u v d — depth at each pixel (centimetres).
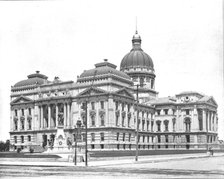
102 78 14312
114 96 14000
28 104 16375
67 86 15262
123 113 14650
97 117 14075
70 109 14912
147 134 17000
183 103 17575
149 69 18775
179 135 17538
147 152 11444
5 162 7581
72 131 14700
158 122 17775
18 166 6181
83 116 14462
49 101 15538
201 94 17988
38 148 14262
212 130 18025
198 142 17075
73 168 5506
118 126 14225
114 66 15388
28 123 16300
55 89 15600
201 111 17288
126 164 6506
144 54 18988
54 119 15675
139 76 18438
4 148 16900
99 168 5416
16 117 16762
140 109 16525
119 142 14125
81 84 14788
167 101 17650
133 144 15238
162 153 11500
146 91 18288
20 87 16888
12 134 16738
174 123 17662
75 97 14812
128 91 14938
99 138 13962
